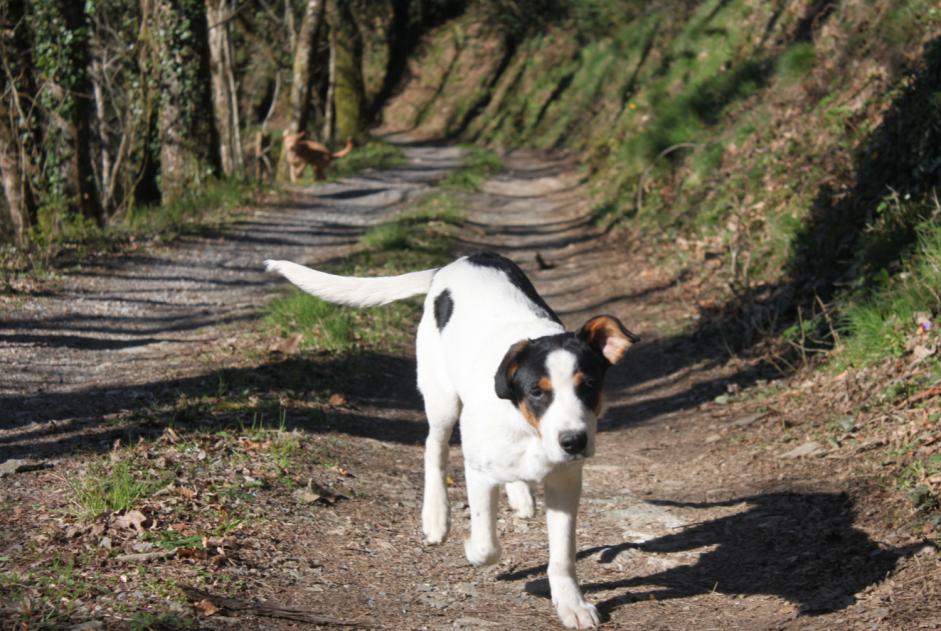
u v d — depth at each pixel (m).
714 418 7.31
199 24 17.72
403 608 4.03
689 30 23.05
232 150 23.66
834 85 12.68
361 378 8.23
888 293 7.25
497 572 4.54
